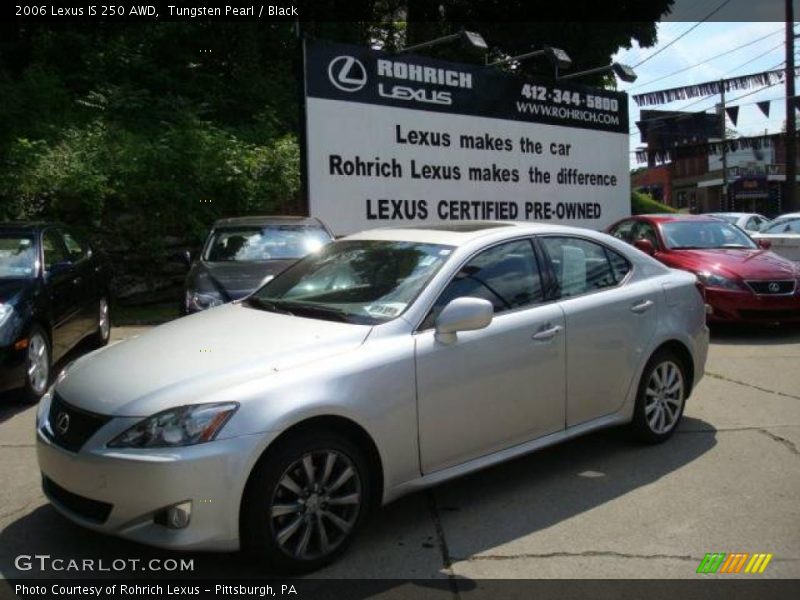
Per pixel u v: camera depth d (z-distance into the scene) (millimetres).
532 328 4215
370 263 4418
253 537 3168
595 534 3756
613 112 14773
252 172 12750
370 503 3574
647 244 10109
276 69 19438
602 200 14594
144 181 11922
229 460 3068
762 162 45062
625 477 4516
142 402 3193
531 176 13195
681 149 24578
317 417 3324
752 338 9047
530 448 4238
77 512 3318
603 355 4613
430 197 11672
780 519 3924
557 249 4664
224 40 19203
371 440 3498
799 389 6594
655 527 3836
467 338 3916
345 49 10562
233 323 4059
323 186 10453
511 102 12836
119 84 16891
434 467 3803
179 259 8469
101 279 8469
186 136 12586
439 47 21016
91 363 3766
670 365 5117
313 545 3363
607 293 4754
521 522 3896
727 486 4375
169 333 4031
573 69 22594
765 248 10906
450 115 11875
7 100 13891
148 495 3031
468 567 3420
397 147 11211
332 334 3699
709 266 9195
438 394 3754
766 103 20828
